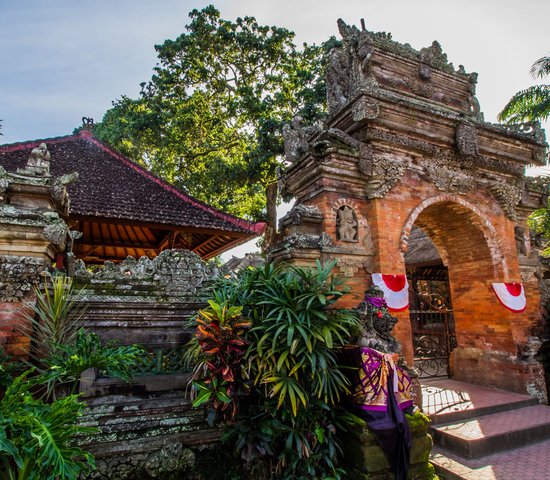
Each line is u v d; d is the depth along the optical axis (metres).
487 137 8.49
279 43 17.31
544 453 5.56
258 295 4.77
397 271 6.96
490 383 8.20
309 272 4.84
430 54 8.39
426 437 4.88
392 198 7.28
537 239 9.73
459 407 6.65
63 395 4.27
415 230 14.37
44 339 4.34
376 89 7.16
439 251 9.60
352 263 6.79
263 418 4.36
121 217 8.80
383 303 5.25
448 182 7.90
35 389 4.31
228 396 3.98
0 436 2.78
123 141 18.52
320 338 4.18
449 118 7.87
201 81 17.66
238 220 10.30
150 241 12.30
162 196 10.54
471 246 8.72
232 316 4.08
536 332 8.41
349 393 4.81
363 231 7.05
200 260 5.60
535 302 8.66
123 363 4.22
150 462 4.32
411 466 4.73
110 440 4.21
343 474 4.60
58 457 2.90
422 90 8.16
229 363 4.09
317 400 4.45
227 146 18.50
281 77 17.59
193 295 5.36
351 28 8.15
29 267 4.36
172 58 16.98
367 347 4.94
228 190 17.05
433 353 12.02
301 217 6.70
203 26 16.72
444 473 5.10
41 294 4.43
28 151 10.23
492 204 8.52
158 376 4.74
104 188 9.91
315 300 4.57
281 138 15.18
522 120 14.45
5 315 4.23
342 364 5.08
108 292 4.88
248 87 16.86
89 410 4.25
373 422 4.61
